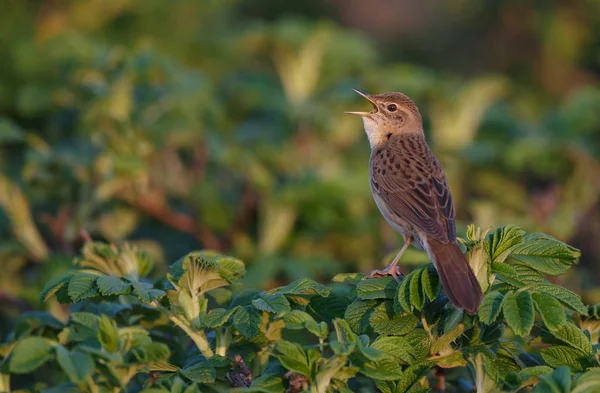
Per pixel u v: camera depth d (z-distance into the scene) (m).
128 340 6.97
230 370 7.31
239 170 13.37
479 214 13.86
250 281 11.84
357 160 14.87
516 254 7.39
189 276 7.43
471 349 7.22
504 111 16.25
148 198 13.22
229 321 7.34
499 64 19.34
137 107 13.54
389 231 13.52
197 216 13.71
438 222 9.73
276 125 15.41
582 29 18.16
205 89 14.46
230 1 17.45
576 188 14.88
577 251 7.31
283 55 15.66
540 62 18.92
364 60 15.93
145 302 7.14
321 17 20.77
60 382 9.67
